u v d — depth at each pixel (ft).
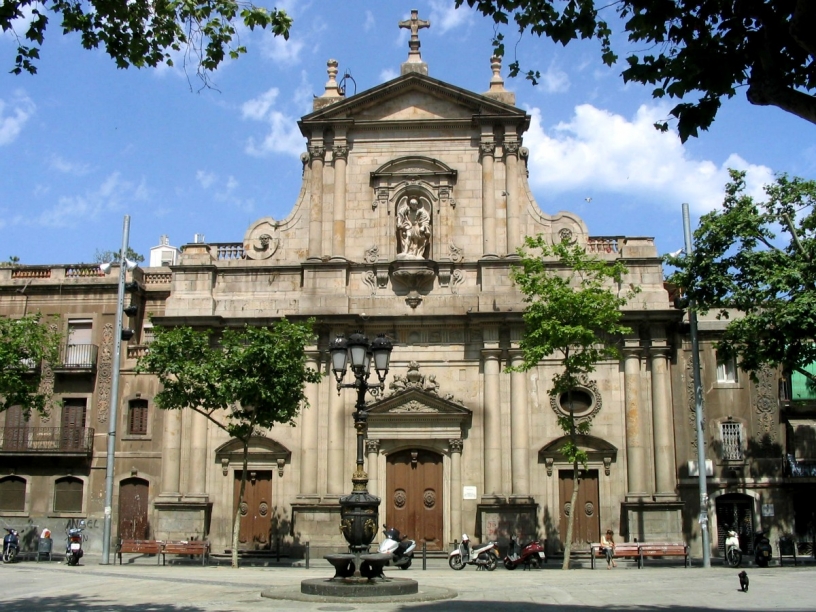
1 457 146.51
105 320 153.07
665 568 116.26
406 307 139.13
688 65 42.55
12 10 54.75
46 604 70.59
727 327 119.96
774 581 91.04
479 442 134.92
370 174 143.64
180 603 70.23
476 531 132.05
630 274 138.00
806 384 133.08
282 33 59.36
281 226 144.46
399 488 135.23
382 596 71.72
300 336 117.91
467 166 143.64
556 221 141.38
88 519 145.18
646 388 135.03
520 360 135.03
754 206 119.44
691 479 134.92
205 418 138.82
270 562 126.21
